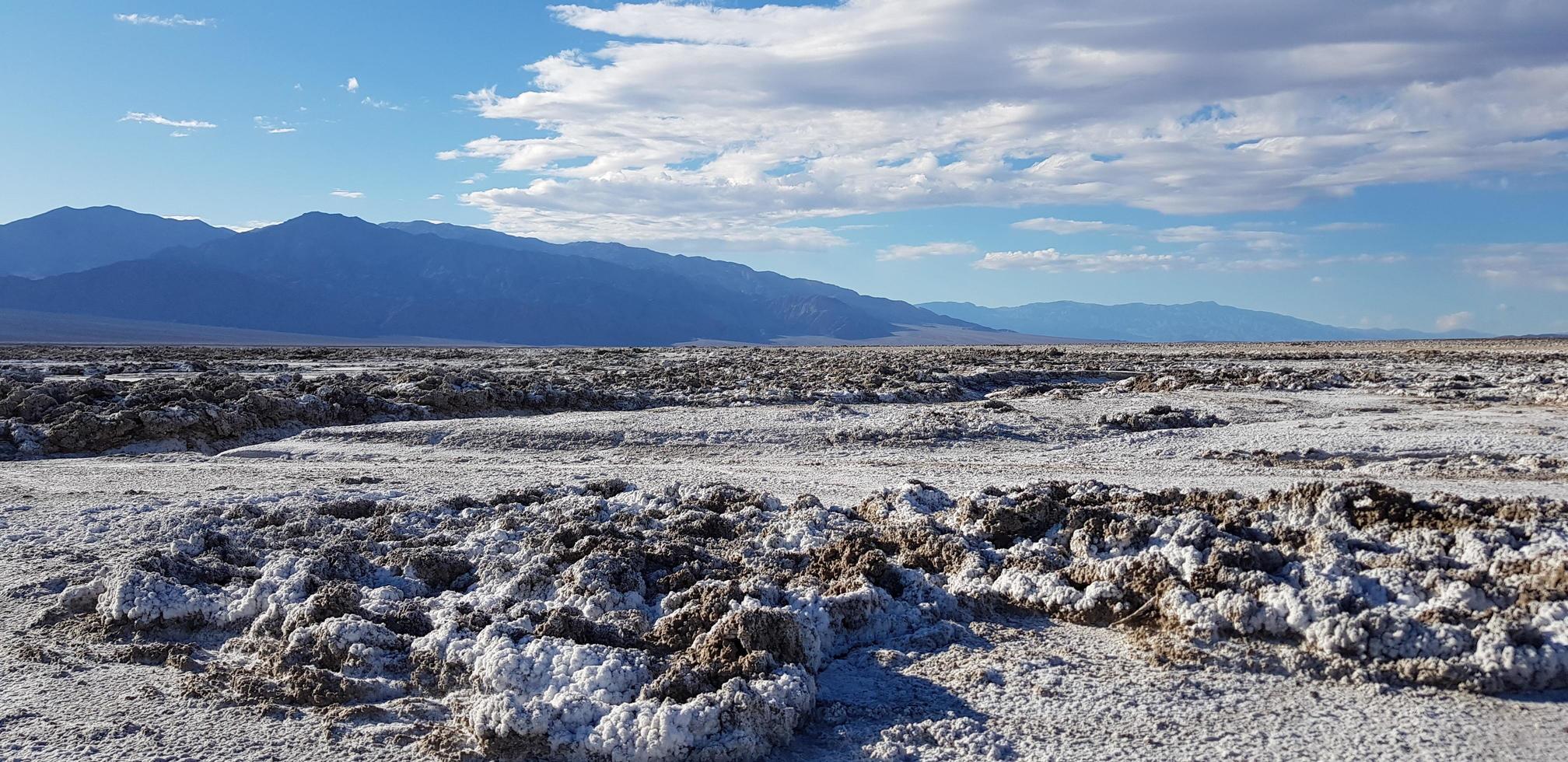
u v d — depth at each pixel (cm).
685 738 619
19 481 1792
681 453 2209
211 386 3297
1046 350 7788
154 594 900
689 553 1066
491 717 642
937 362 5550
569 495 1504
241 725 686
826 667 792
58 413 2495
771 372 4578
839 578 933
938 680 763
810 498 1383
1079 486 1379
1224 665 764
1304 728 657
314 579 943
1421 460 1909
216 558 1069
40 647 845
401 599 949
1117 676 756
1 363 5194
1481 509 1127
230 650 838
